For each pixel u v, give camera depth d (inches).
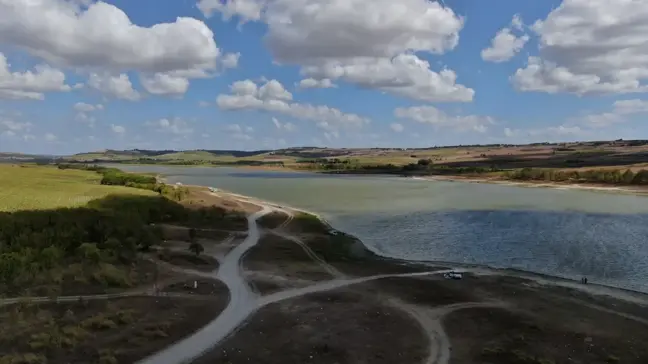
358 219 3572.8
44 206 2652.6
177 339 1298.0
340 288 1781.5
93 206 2847.0
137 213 2874.0
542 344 1295.5
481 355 1230.3
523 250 2469.2
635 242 2603.3
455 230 3068.4
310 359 1200.2
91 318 1378.0
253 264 2116.1
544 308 1578.5
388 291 1753.2
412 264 2193.7
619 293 1750.7
